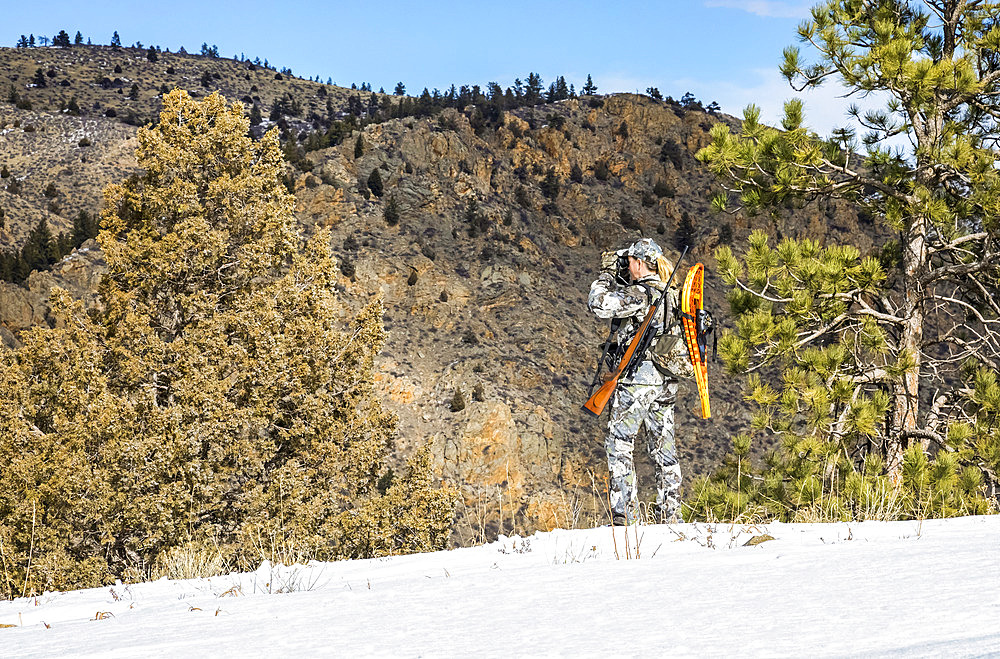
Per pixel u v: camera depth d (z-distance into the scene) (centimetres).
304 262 2630
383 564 426
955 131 1227
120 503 2089
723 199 1339
